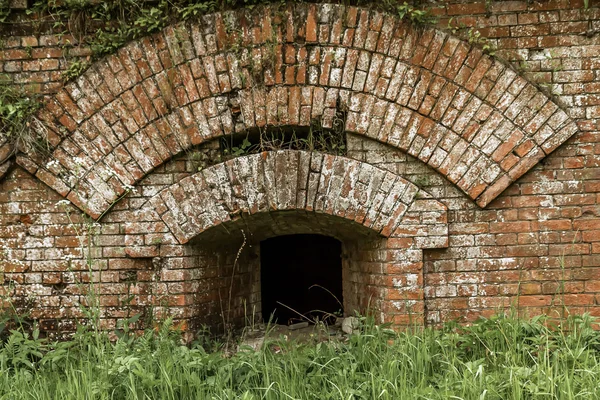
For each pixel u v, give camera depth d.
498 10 5.14
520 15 5.13
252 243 6.28
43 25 5.35
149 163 5.30
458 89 5.13
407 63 5.15
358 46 5.18
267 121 5.25
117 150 5.30
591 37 5.11
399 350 4.48
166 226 5.30
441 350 4.68
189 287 5.34
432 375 4.48
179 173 5.34
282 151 5.23
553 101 5.12
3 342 5.25
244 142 5.32
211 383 4.21
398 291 5.18
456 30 5.14
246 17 5.22
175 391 4.18
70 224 5.34
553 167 5.15
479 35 5.11
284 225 5.98
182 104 5.27
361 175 5.21
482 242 5.20
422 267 5.20
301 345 4.83
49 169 5.32
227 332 5.88
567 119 5.07
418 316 5.15
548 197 5.15
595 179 5.12
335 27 5.18
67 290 5.36
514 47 5.14
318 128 5.27
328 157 5.21
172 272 5.29
